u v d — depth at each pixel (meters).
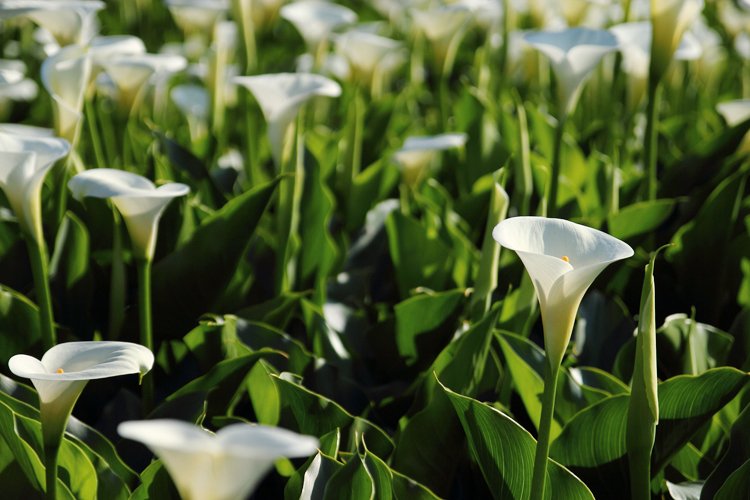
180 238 2.74
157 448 1.97
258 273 2.85
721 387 2.36
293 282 2.83
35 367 2.17
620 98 4.28
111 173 2.39
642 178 2.94
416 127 4.09
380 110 3.65
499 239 2.14
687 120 3.98
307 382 2.56
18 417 2.33
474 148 3.38
